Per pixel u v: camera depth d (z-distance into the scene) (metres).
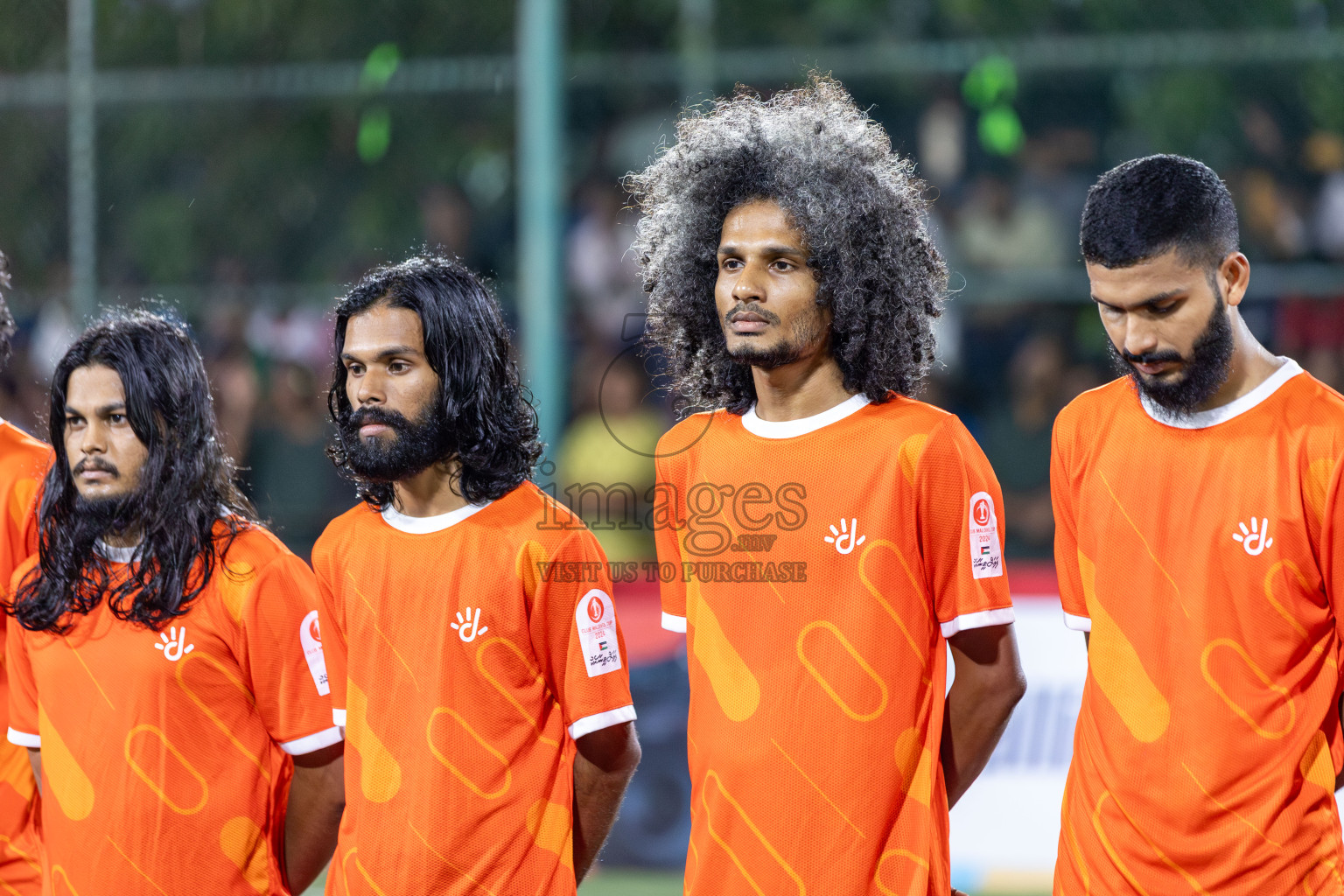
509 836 6.99
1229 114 16.41
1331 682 6.70
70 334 15.99
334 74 16.64
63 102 16.27
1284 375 6.79
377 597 7.25
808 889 6.70
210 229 17.75
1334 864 6.68
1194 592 6.73
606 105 18.14
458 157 18.09
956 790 7.07
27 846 8.56
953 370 16.38
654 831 13.07
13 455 8.50
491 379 7.36
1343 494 6.46
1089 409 7.22
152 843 7.19
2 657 8.45
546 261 14.39
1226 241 6.55
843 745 6.73
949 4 18.19
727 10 18.86
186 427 7.54
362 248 17.97
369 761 7.11
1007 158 17.16
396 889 6.95
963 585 6.86
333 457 7.65
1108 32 17.14
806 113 7.40
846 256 6.90
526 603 7.14
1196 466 6.79
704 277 7.38
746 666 6.91
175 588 7.30
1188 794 6.66
